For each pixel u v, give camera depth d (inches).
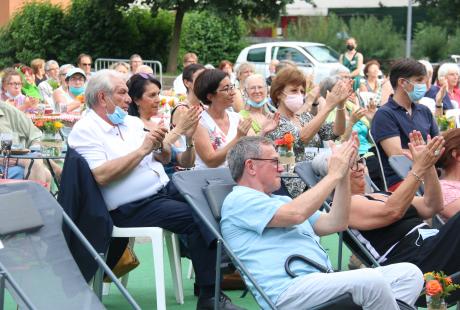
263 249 200.7
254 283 196.1
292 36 1392.7
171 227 233.9
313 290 192.1
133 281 287.0
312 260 201.3
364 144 350.6
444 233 221.9
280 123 294.8
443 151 241.0
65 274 197.3
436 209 238.4
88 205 227.3
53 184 373.4
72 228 201.3
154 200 236.8
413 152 228.2
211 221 210.8
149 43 1168.2
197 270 232.7
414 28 1551.4
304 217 199.0
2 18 1213.1
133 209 234.7
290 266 198.7
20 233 193.6
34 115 354.3
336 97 297.7
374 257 232.7
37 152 304.5
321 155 236.4
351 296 189.2
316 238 210.8
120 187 234.8
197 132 268.7
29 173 306.5
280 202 202.2
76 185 226.7
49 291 191.5
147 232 232.1
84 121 235.0
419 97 296.2
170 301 265.3
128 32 1154.0
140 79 273.6
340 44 1360.7
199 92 278.1
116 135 238.7
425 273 222.8
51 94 526.9
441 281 203.5
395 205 226.1
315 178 237.8
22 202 195.9
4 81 413.4
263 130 273.0
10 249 190.4
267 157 205.9
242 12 1143.6
